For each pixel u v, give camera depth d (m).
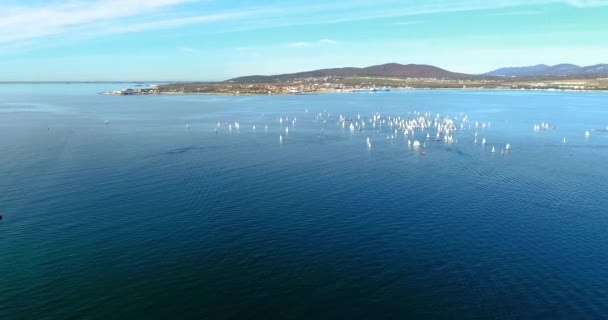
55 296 58.06
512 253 68.50
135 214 85.44
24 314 54.41
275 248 70.88
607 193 97.88
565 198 94.44
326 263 66.06
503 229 77.56
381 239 73.81
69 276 62.75
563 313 53.62
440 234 75.69
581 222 80.50
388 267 64.75
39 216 84.25
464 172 118.44
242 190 101.12
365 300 56.94
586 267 64.00
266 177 113.06
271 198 95.12
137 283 61.03
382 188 102.50
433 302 56.25
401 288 59.41
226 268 64.81
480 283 60.19
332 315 54.16
